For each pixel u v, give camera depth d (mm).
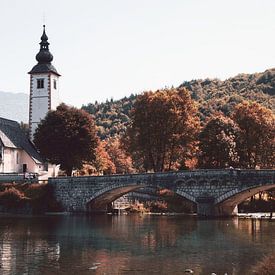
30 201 105375
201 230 72875
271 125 122750
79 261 48000
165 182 96438
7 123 135625
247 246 56875
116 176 101938
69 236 65938
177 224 82062
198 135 122000
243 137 122625
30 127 138375
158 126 120812
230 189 90188
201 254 51656
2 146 123562
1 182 113562
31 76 139250
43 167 132500
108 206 113062
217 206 94375
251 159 125000
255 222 85438
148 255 51125
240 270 43875
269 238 63812
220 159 113688
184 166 129500
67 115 123250
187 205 113000
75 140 121375
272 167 124875
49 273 42875
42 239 62938
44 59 139500
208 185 92250
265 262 44000
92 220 90438
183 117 121938
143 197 118000
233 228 75250
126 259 48969
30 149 133500
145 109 121688
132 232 70438
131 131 124750
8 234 67875
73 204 106875
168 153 126562
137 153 128875
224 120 119250
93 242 60344
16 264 46625
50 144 121375
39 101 138625
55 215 102250
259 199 116625
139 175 99188
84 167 145375
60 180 108625
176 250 54156
